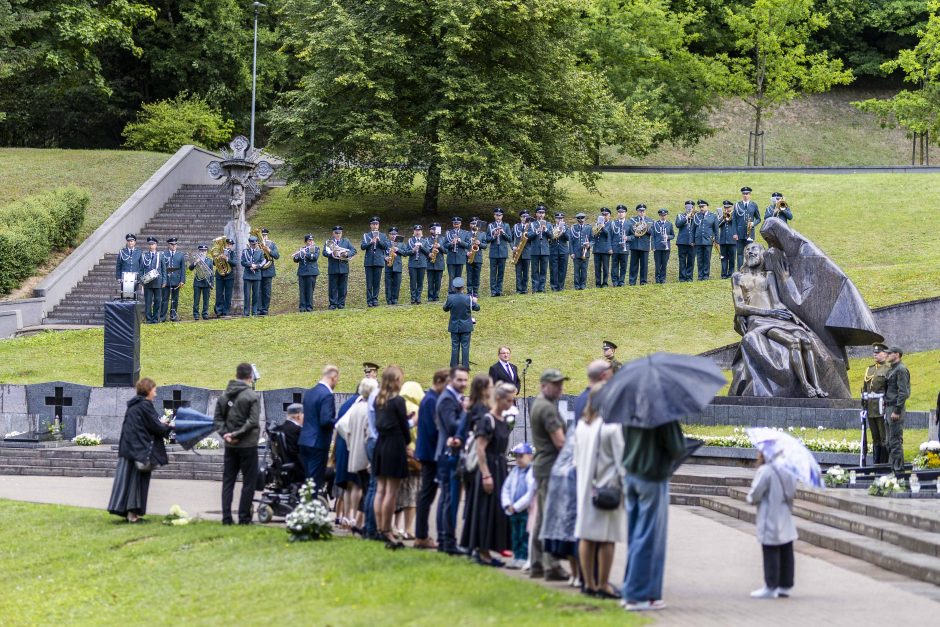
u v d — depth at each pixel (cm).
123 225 4394
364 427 1551
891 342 3086
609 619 1016
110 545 1590
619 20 5938
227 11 6306
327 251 3597
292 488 1705
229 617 1185
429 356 3097
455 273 3672
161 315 3606
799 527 1580
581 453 1148
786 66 6300
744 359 2433
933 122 5866
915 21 7631
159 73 6369
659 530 1089
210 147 6134
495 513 1316
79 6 5334
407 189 4928
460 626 1016
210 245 4394
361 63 4362
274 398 2514
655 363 1105
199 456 2402
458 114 4491
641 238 3712
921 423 2427
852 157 7569
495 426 1323
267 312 3644
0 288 3850
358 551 1399
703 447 2262
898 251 4044
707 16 7325
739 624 1027
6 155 5241
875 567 1344
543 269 3669
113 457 2452
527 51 4641
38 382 2948
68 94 6266
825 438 2225
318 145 4603
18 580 1463
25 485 2247
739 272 2505
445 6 4372
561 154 4609
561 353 3103
